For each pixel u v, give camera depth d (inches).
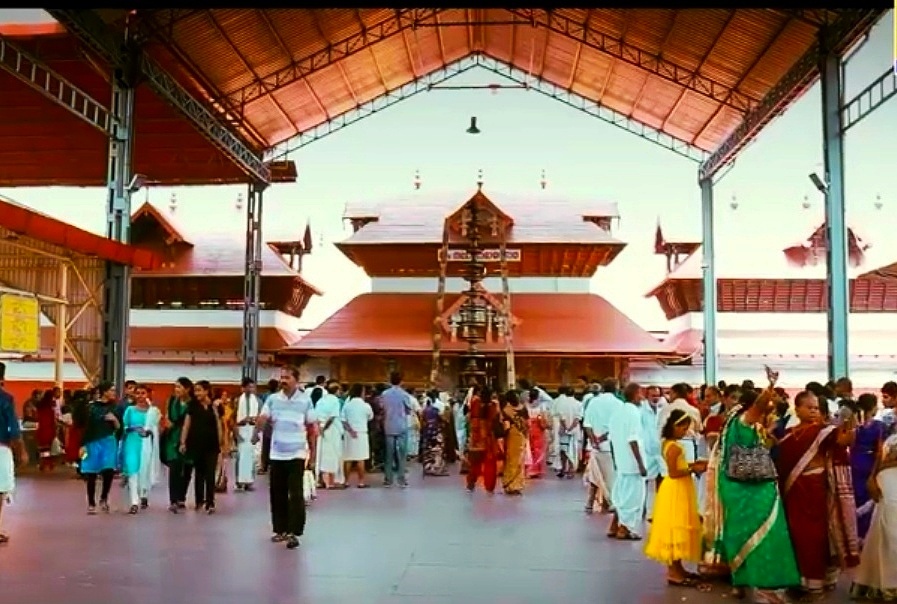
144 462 591.2
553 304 1690.5
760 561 311.9
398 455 756.0
